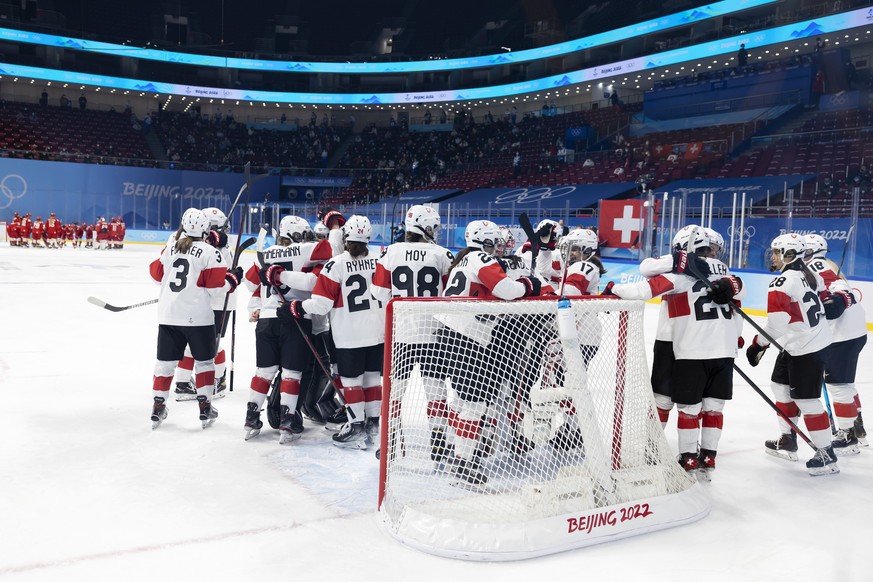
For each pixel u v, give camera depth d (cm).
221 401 606
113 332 949
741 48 2752
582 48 3312
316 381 527
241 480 416
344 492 402
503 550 326
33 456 447
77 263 2127
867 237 1673
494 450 370
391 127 3953
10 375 674
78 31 3719
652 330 1084
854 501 409
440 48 4138
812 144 2481
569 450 367
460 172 3478
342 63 3947
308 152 3809
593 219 2477
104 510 367
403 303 369
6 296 1294
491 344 385
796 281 447
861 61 2788
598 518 347
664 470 389
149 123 3719
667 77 3366
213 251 506
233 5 4209
